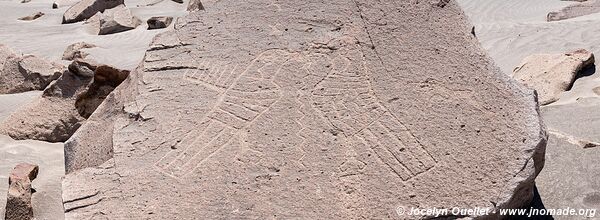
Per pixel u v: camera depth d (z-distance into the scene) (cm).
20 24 1083
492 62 339
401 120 318
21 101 595
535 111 311
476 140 302
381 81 341
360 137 312
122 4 1137
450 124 311
